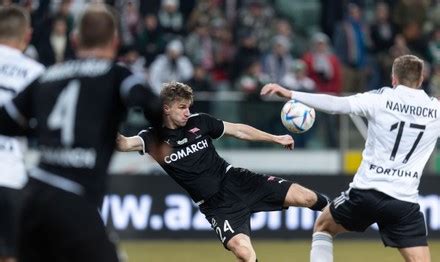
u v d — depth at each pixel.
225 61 52.88
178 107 25.11
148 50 50.34
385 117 23.58
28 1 48.53
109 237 17.69
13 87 20.52
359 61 53.75
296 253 38.31
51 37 47.00
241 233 25.31
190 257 37.16
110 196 41.66
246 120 43.69
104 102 17.47
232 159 43.91
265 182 26.08
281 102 43.75
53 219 17.31
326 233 25.03
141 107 17.53
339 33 53.69
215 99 43.69
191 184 25.72
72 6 52.41
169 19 52.75
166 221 41.88
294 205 26.08
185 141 25.62
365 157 24.06
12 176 20.75
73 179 17.41
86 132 17.41
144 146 25.12
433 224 42.47
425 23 56.00
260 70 50.28
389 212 23.75
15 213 20.66
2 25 20.80
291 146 26.22
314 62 50.31
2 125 18.33
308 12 61.84
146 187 41.81
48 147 17.55
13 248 20.66
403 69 23.78
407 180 23.72
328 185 42.78
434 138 23.92
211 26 53.41
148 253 38.16
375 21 57.34
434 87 52.03
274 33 54.19
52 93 17.69
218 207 25.69
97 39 17.72
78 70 17.66
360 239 42.50
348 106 23.59
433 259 36.62
